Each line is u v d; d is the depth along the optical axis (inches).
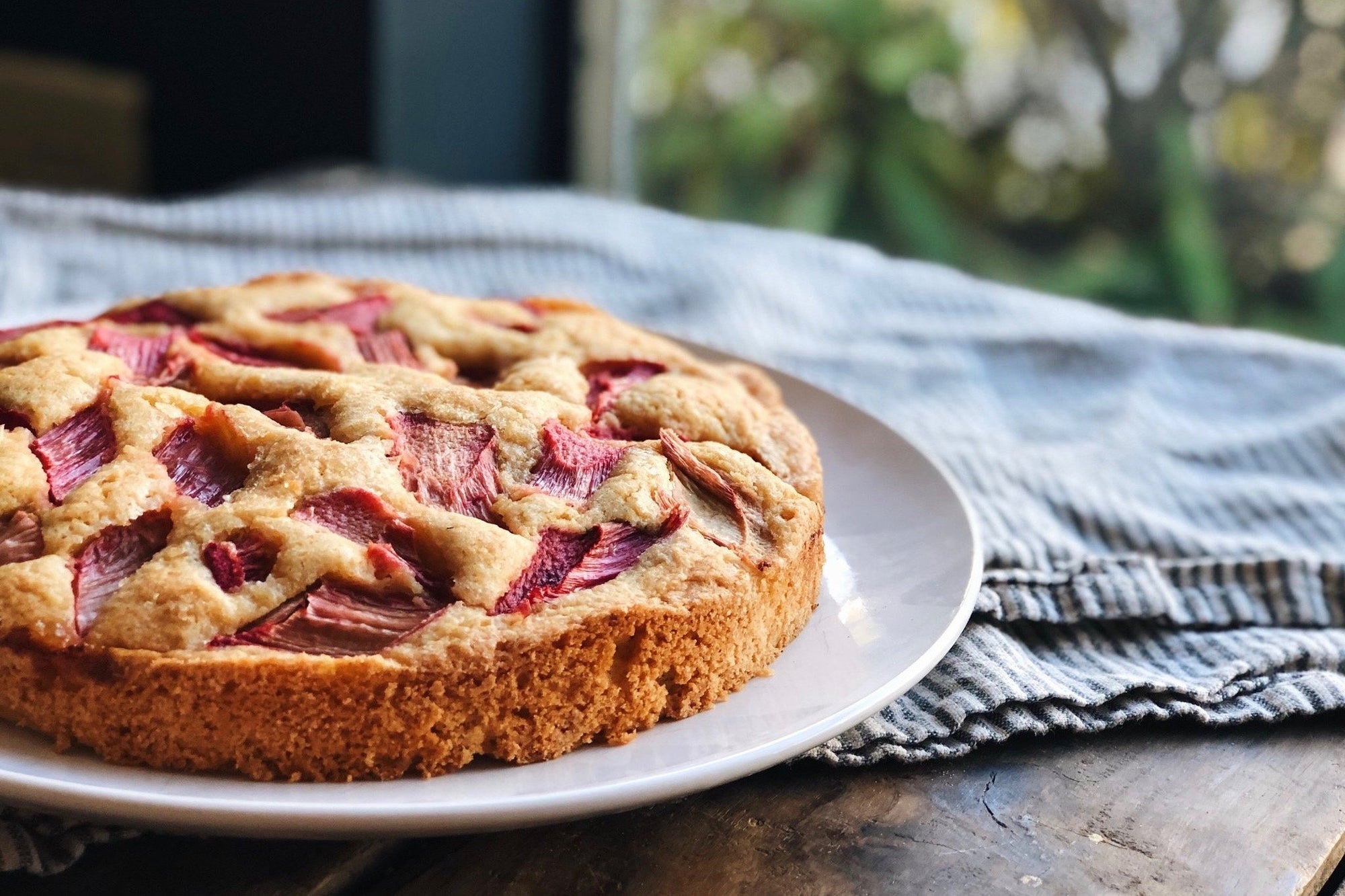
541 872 16.1
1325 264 40.8
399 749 16.0
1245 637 19.9
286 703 15.8
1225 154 41.9
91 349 20.0
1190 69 41.8
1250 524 23.1
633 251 33.4
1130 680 18.4
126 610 16.2
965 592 18.5
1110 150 43.6
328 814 14.9
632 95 49.8
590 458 18.5
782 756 16.1
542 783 15.9
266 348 20.7
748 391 21.6
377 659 15.9
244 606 16.4
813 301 31.3
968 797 17.1
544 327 21.7
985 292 32.2
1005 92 44.7
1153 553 22.0
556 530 17.5
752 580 17.4
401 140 48.4
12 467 17.5
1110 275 43.8
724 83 47.9
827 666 17.6
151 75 54.4
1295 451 24.9
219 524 16.9
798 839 16.5
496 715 16.2
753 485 18.7
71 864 15.8
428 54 48.0
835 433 21.9
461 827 15.1
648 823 16.6
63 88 55.0
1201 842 16.6
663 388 20.1
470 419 18.8
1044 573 20.4
